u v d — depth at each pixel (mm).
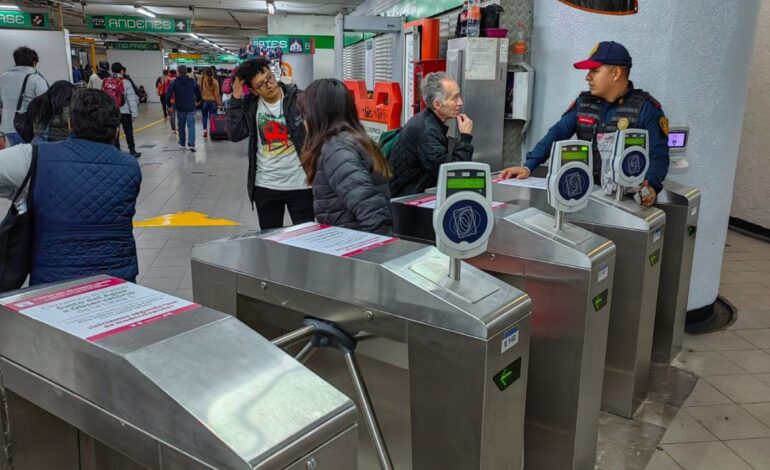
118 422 1072
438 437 1552
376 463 1951
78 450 1434
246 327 1173
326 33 18844
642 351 2777
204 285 1935
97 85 10812
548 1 3836
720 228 3699
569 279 2072
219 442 916
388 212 2100
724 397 2947
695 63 3344
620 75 2840
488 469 1520
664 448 2527
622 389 2748
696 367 3254
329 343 1646
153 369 1023
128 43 34531
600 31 3539
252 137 3281
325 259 1646
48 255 2006
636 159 2607
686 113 3402
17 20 11633
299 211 3383
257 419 958
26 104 5809
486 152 3904
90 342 1093
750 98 5934
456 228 1467
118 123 2143
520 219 2225
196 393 987
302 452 959
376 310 1562
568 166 2107
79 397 1136
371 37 8383
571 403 2164
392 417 1825
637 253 2592
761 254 5375
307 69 16953
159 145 12227
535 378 2238
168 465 1001
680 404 2877
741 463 2432
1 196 2018
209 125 13469
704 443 2564
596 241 2141
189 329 1142
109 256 2074
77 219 2010
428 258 1634
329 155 2102
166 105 19422
